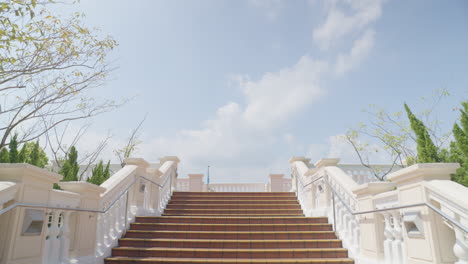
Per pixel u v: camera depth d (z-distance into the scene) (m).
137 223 7.04
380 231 4.68
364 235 5.10
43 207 3.54
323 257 5.90
